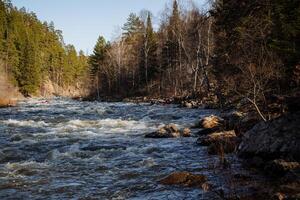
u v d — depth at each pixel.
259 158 11.95
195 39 53.59
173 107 41.81
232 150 14.30
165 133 19.09
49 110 40.62
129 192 10.14
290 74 16.67
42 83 107.25
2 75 62.81
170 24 67.06
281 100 18.67
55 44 132.88
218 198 9.20
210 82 50.09
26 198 9.88
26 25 126.69
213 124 21.83
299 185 9.18
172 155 14.59
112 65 84.75
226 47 24.30
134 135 20.19
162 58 69.69
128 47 87.81
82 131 21.94
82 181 11.31
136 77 77.69
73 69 135.00
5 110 41.22
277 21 15.81
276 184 9.80
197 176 10.80
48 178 11.69
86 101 71.56
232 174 11.09
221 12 20.91
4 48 86.31
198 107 38.72
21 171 12.56
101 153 15.31
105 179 11.46
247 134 13.58
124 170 12.48
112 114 34.41
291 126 12.14
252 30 18.70
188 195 9.60
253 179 10.48
